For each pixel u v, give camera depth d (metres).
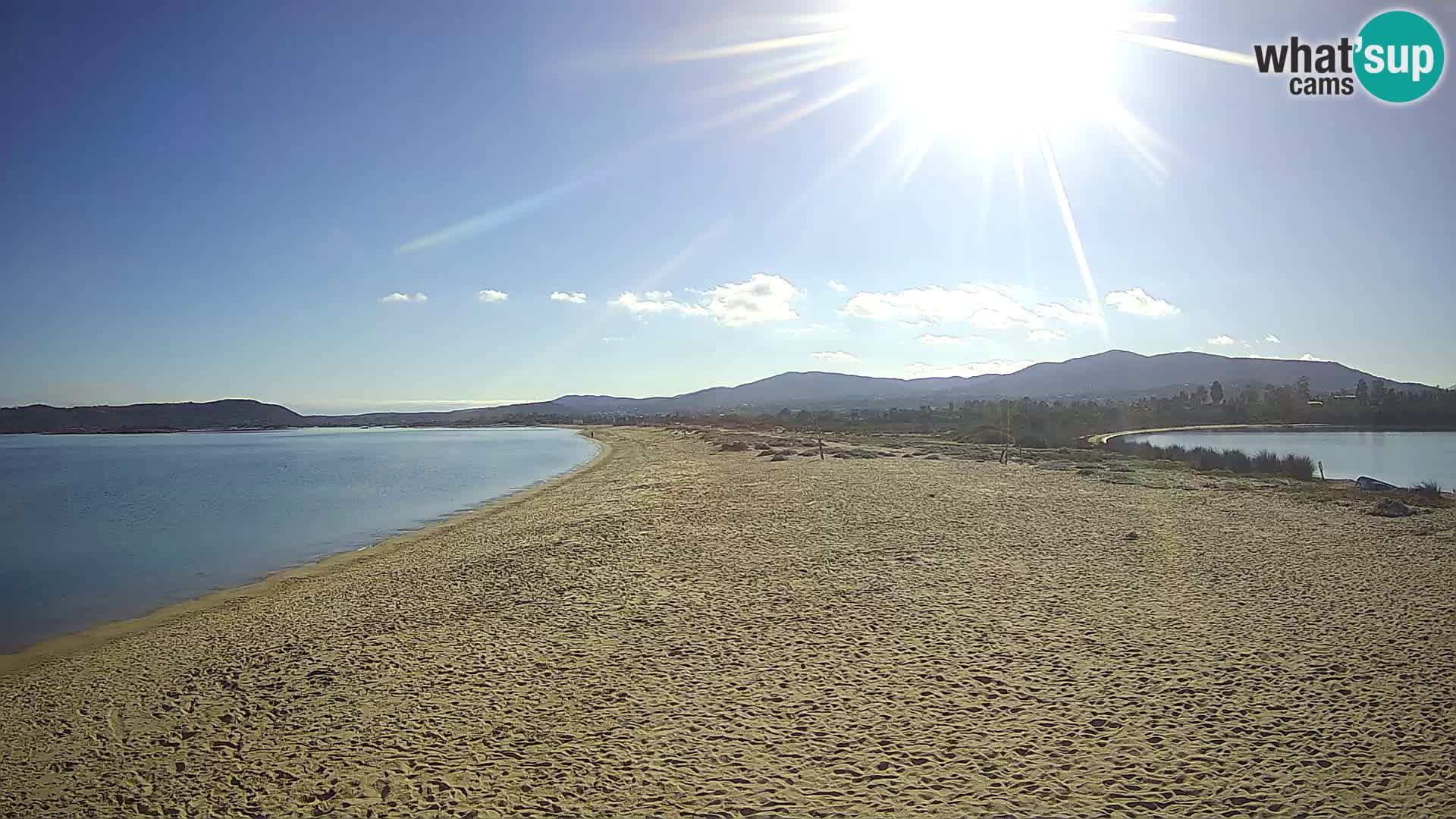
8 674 12.27
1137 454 46.69
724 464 44.19
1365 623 11.12
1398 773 6.84
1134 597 13.05
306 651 12.15
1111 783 6.89
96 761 8.53
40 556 23.28
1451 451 60.38
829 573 15.43
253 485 46.59
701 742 8.11
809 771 7.37
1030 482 30.59
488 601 14.55
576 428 178.88
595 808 6.83
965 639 11.06
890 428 91.94
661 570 16.30
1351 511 21.80
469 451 86.38
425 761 7.94
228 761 8.27
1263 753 7.31
